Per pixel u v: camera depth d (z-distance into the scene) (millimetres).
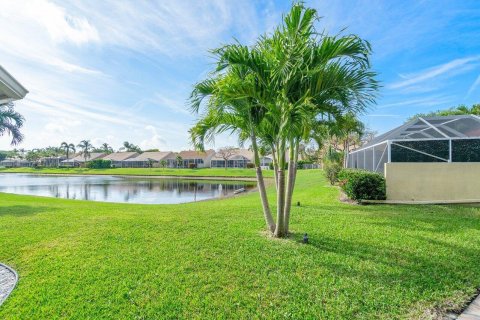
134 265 4395
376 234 6066
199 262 4492
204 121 6488
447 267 4270
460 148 10805
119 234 6152
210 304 3264
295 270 4176
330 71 5164
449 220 7438
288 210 5949
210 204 12688
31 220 7742
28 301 3365
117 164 86750
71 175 60812
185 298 3406
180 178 47969
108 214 8797
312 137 5551
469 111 24438
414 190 10727
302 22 4945
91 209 10141
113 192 26922
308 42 4961
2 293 3635
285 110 4922
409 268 4230
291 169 5879
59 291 3594
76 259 4680
